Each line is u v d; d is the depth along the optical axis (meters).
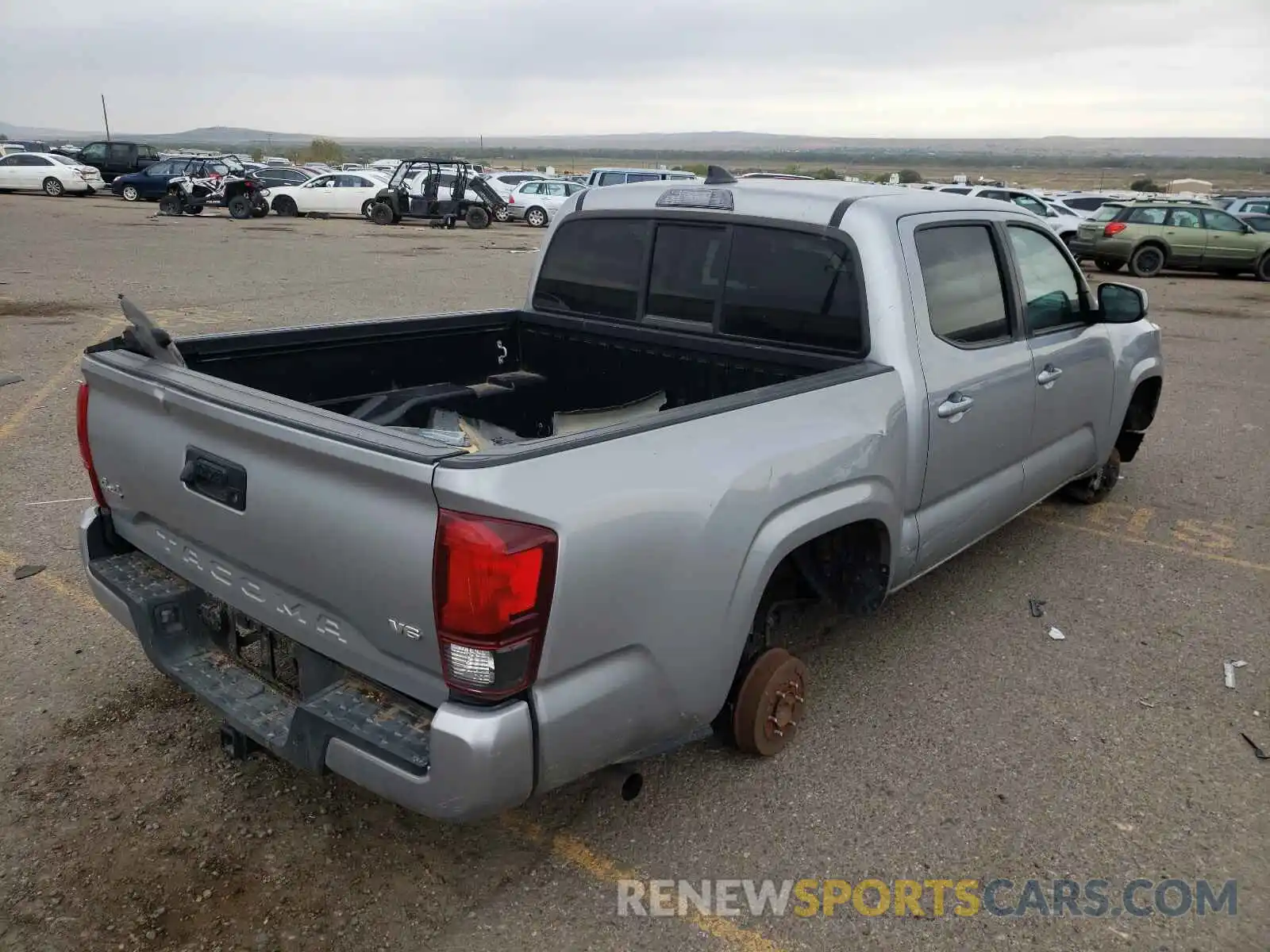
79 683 3.80
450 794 2.23
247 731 2.71
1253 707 3.83
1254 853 3.00
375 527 2.26
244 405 2.53
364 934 2.61
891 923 2.69
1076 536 5.62
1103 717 3.74
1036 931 2.68
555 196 33.09
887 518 3.44
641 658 2.53
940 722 3.67
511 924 2.65
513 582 2.13
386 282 16.45
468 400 4.29
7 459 6.45
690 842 2.99
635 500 2.41
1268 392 9.68
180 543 2.96
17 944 2.53
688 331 4.09
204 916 2.65
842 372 3.30
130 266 17.64
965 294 3.92
